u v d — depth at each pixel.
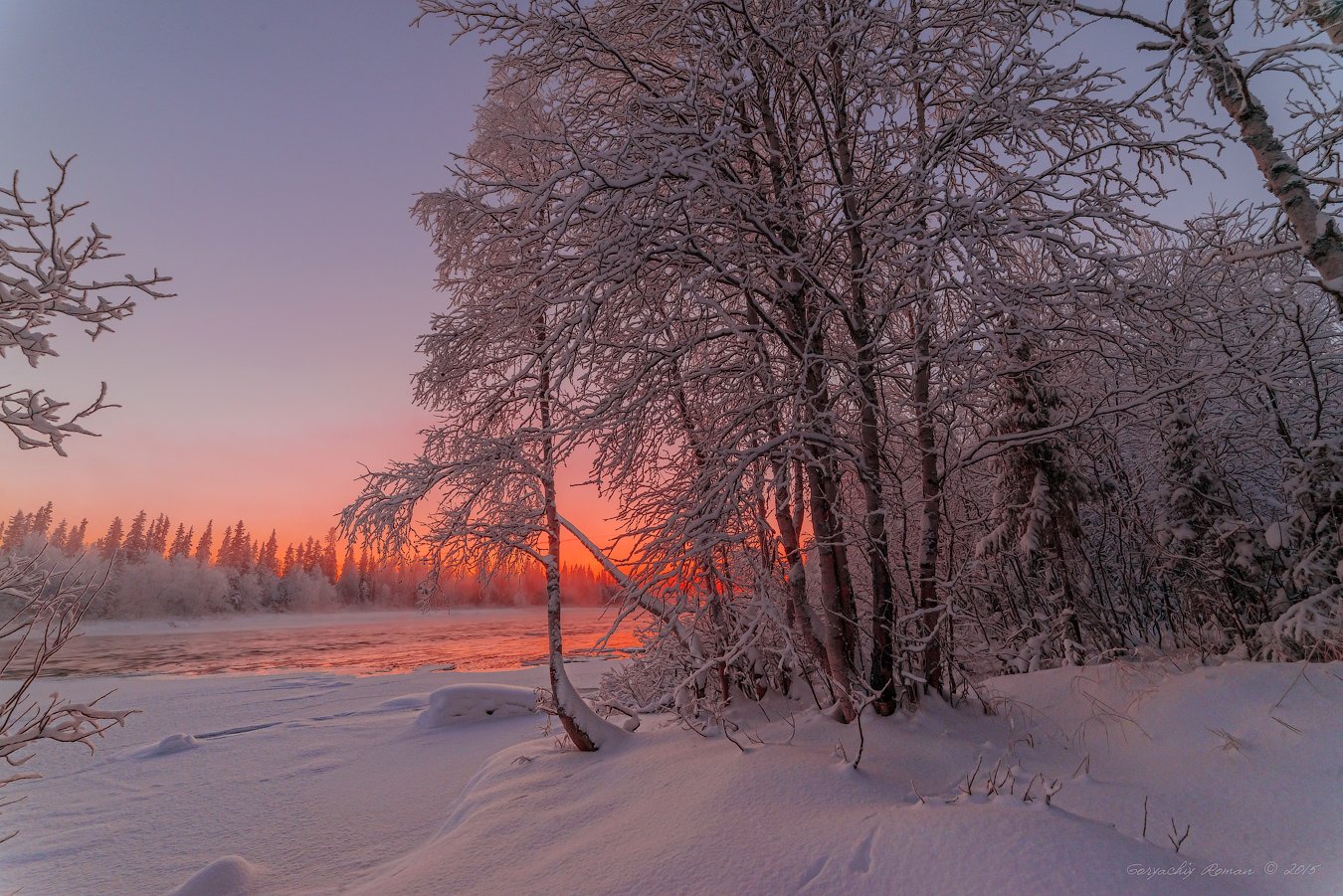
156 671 23.95
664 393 5.93
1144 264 6.91
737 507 5.36
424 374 8.48
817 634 6.25
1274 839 3.23
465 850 4.57
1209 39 4.98
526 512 8.28
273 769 8.53
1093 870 2.88
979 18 5.88
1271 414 6.75
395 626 66.62
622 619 5.33
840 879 3.18
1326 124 5.58
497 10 5.95
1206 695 4.86
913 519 8.31
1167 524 6.71
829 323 7.37
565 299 4.90
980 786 4.21
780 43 6.00
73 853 5.82
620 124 6.16
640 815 4.47
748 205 5.65
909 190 5.92
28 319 3.58
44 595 4.14
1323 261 4.98
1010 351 6.07
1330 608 4.97
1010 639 7.88
